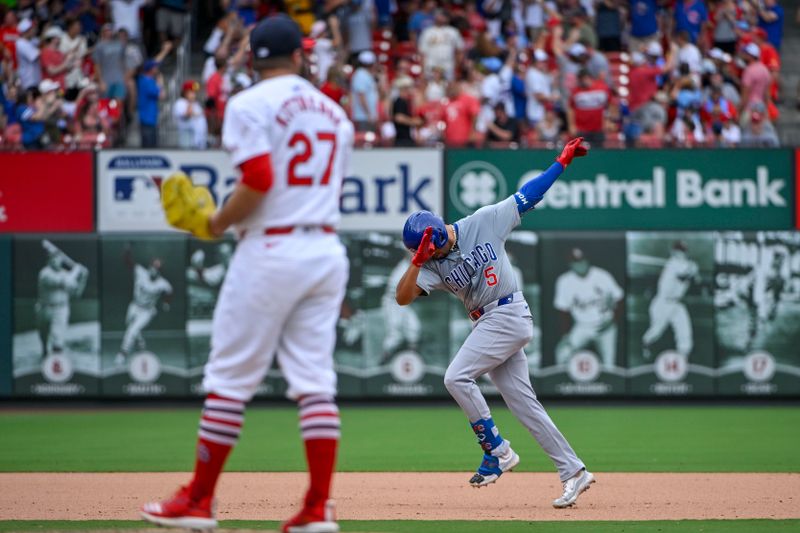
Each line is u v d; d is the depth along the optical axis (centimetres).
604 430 4909
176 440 4562
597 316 6053
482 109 6431
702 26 7069
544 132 6300
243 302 1828
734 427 5019
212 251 6034
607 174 6144
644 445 4353
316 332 1866
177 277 6031
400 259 6031
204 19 7550
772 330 6056
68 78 6525
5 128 6309
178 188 1884
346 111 6234
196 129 6262
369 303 6031
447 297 6028
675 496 2964
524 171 6097
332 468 1870
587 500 2884
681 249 6059
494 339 2681
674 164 6150
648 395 6066
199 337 6034
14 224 6059
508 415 5588
